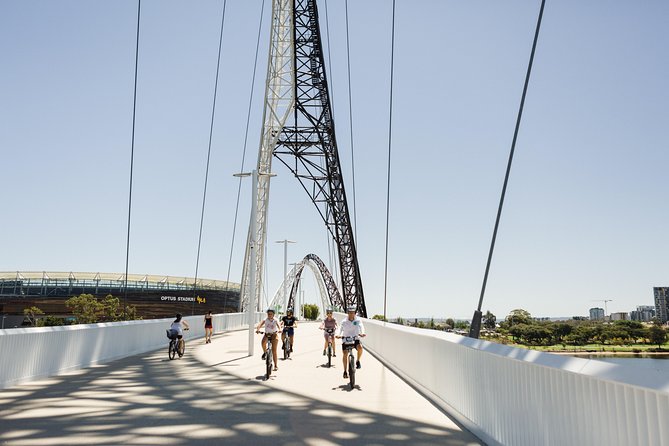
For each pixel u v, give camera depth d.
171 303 77.75
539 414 5.39
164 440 6.66
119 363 16.45
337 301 92.00
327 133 56.28
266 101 51.22
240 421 7.84
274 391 10.81
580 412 4.61
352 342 12.07
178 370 14.52
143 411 8.63
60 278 75.62
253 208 20.52
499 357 6.48
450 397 8.64
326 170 57.62
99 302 71.06
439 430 7.34
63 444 6.43
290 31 48.06
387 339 16.59
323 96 56.09
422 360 11.05
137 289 78.69
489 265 9.05
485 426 6.91
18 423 7.64
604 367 4.32
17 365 11.79
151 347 21.66
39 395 10.22
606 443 4.21
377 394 10.47
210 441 6.62
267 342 14.10
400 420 7.98
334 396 10.20
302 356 18.70
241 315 43.41
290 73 50.72
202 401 9.59
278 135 53.06
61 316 72.81
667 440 3.54
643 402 3.79
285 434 7.03
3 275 77.88
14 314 71.38
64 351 14.10
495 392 6.59
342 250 58.94
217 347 22.97
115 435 6.90
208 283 90.50
